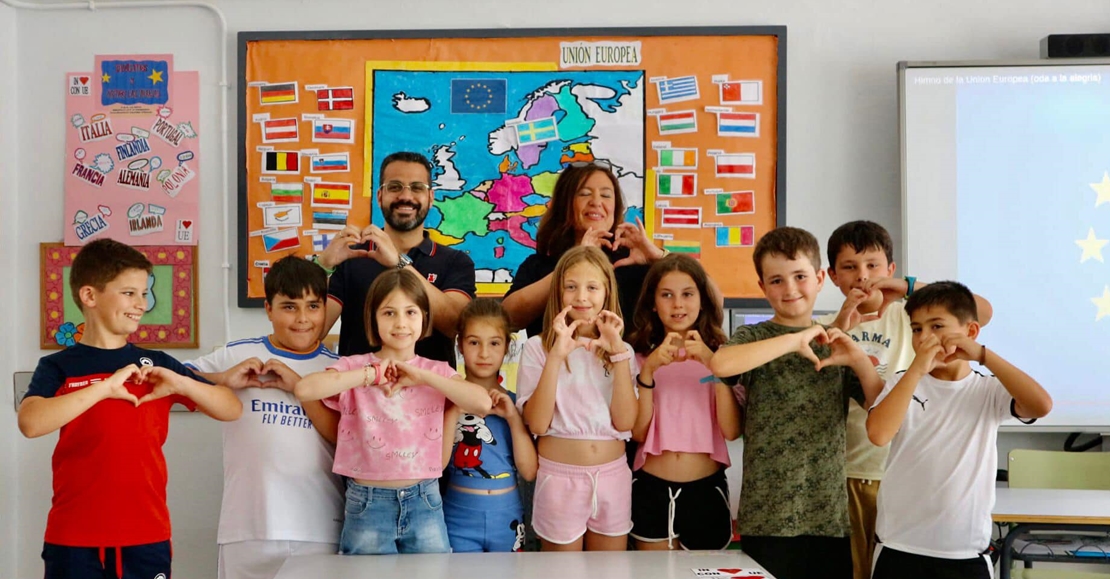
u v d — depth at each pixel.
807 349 1.86
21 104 2.95
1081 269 2.79
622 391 1.95
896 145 2.91
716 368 1.83
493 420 2.03
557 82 2.89
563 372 2.01
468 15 2.92
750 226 2.89
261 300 2.89
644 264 2.36
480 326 2.00
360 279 2.27
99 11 2.95
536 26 2.91
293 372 1.95
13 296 2.93
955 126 2.80
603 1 2.91
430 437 1.90
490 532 1.96
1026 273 2.79
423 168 2.35
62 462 1.85
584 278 1.99
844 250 2.24
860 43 2.92
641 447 2.06
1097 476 2.62
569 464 1.98
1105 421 2.76
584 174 2.42
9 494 2.89
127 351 1.90
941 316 1.83
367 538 1.83
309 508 1.95
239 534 1.93
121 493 1.83
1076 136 2.79
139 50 2.94
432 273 2.35
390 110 2.89
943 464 1.81
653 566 1.69
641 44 2.88
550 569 1.67
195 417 2.90
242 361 2.00
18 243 2.94
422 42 2.89
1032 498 2.33
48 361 1.86
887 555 1.84
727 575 1.62
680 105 2.89
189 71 2.93
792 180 2.92
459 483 1.98
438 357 2.23
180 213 2.92
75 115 2.94
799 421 1.93
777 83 2.88
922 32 2.91
